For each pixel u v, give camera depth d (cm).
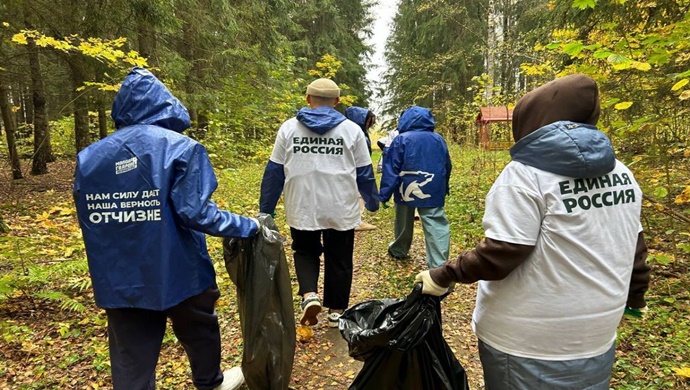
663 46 336
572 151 132
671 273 379
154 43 954
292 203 324
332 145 318
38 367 289
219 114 1090
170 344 315
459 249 518
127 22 793
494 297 153
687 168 463
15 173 1066
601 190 141
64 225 547
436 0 1603
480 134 1171
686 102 434
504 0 1490
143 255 190
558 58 668
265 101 1272
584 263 138
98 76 794
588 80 144
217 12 1068
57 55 809
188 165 194
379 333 172
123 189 190
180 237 197
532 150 140
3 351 307
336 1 2430
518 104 157
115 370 201
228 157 1019
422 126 433
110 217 191
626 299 149
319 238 337
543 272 140
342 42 2270
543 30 760
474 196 742
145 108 201
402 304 186
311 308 306
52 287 402
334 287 338
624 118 451
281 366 234
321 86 325
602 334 144
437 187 423
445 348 181
